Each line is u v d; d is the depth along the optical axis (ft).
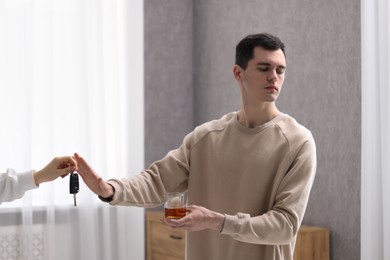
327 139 13.80
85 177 7.14
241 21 16.26
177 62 17.76
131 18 16.49
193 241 7.54
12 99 14.93
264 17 15.52
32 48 15.08
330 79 13.73
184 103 17.87
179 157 7.79
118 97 16.07
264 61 6.95
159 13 17.48
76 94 15.61
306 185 6.86
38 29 15.25
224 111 16.87
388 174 11.64
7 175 7.57
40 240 15.19
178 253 15.05
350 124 13.26
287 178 6.92
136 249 16.21
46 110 15.25
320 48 13.97
